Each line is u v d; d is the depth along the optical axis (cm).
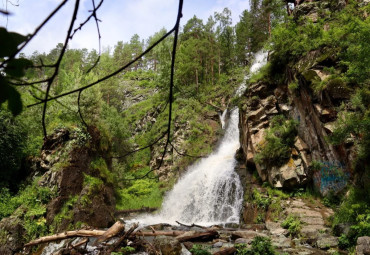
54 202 1179
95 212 1259
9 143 1254
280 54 1461
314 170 1192
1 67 51
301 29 1367
